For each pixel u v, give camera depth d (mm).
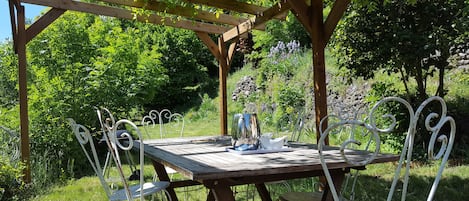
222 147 2553
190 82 12414
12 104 6512
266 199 2832
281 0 4059
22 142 3998
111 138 1899
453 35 4504
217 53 5754
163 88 11922
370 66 5039
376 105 1332
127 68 6234
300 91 7855
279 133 6789
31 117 4887
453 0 4453
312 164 1728
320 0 3438
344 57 5324
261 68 9891
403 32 4445
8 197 3598
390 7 4613
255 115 2336
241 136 2273
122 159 5750
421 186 3529
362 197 3291
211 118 10008
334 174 1916
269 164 1734
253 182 1896
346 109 6918
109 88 5797
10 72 6289
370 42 4867
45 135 4883
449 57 5188
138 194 2271
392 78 6297
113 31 6406
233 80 11383
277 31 11102
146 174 4570
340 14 3264
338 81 7582
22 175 3820
